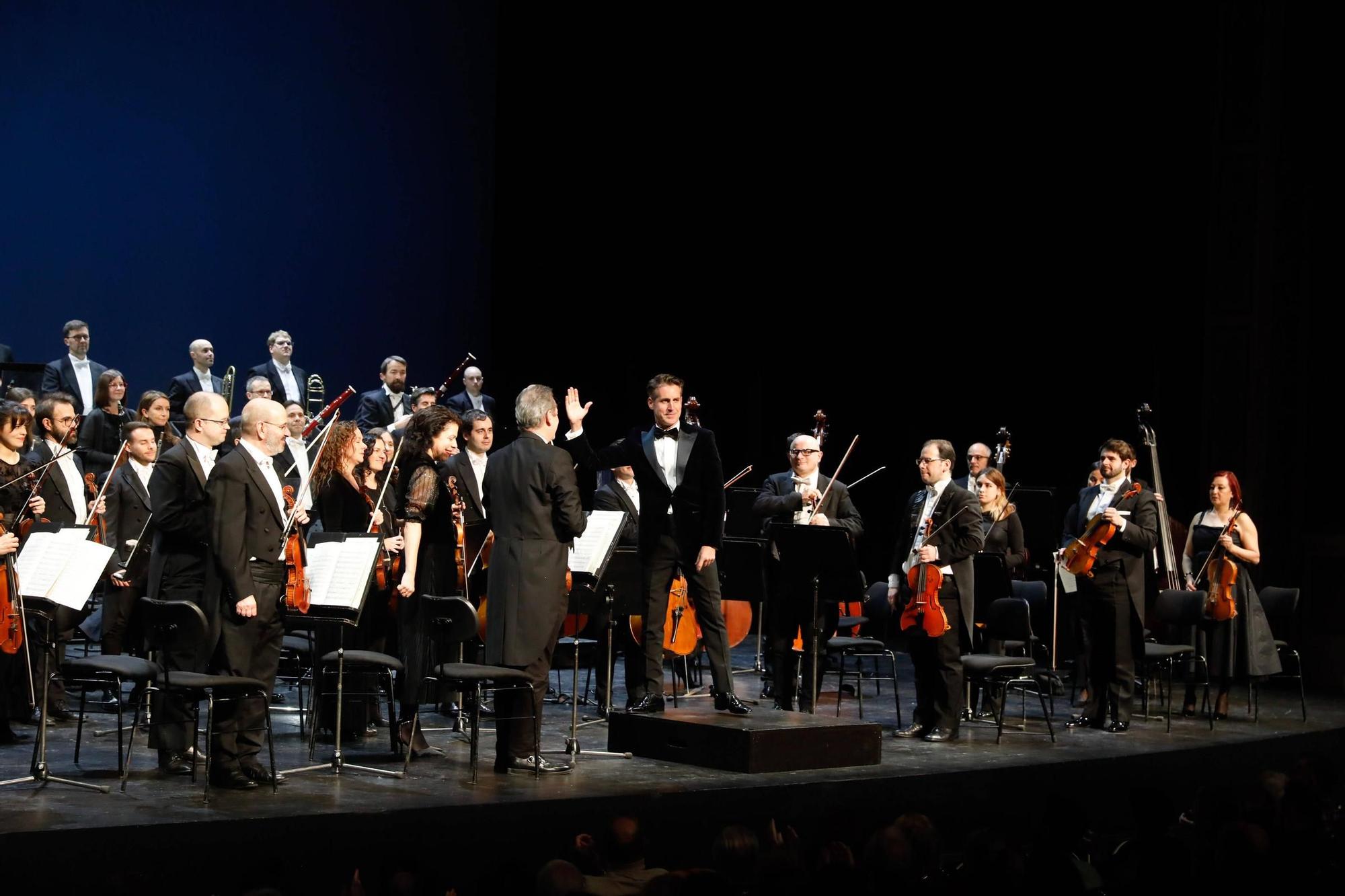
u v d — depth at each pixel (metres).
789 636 9.66
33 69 14.62
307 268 15.88
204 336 15.38
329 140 15.95
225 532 6.91
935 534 9.26
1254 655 10.61
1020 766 8.38
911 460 16.23
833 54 16.25
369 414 13.84
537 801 6.91
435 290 16.53
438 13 16.44
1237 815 6.00
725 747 7.84
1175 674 12.84
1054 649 11.89
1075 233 15.11
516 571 7.60
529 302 16.95
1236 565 10.66
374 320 16.23
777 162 16.59
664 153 16.95
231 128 15.48
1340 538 13.64
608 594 9.01
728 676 8.54
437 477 8.20
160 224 15.16
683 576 8.83
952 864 6.82
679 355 17.16
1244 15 14.12
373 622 8.55
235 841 6.25
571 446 8.42
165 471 7.32
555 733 9.11
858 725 8.16
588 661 10.94
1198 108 14.39
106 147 14.93
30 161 14.64
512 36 16.78
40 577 7.20
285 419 7.18
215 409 7.37
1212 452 14.22
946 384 15.98
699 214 16.94
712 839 7.29
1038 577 12.75
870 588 10.71
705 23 16.70
